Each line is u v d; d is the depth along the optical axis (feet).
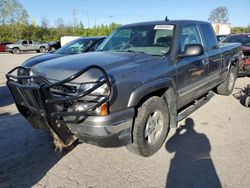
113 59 11.69
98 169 11.07
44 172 10.87
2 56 86.79
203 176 10.47
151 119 11.79
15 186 9.97
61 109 10.01
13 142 13.61
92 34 181.57
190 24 15.47
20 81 11.32
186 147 12.87
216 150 12.55
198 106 16.31
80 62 11.33
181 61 13.39
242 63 27.94
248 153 12.22
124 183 10.09
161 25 14.48
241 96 22.09
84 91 9.44
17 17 167.12
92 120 9.51
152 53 13.17
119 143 10.44
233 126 15.56
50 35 186.29
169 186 9.87
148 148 11.73
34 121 11.64
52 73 10.75
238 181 10.11
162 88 11.99
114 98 9.75
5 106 20.86
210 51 17.17
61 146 11.43
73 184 10.06
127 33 15.16
